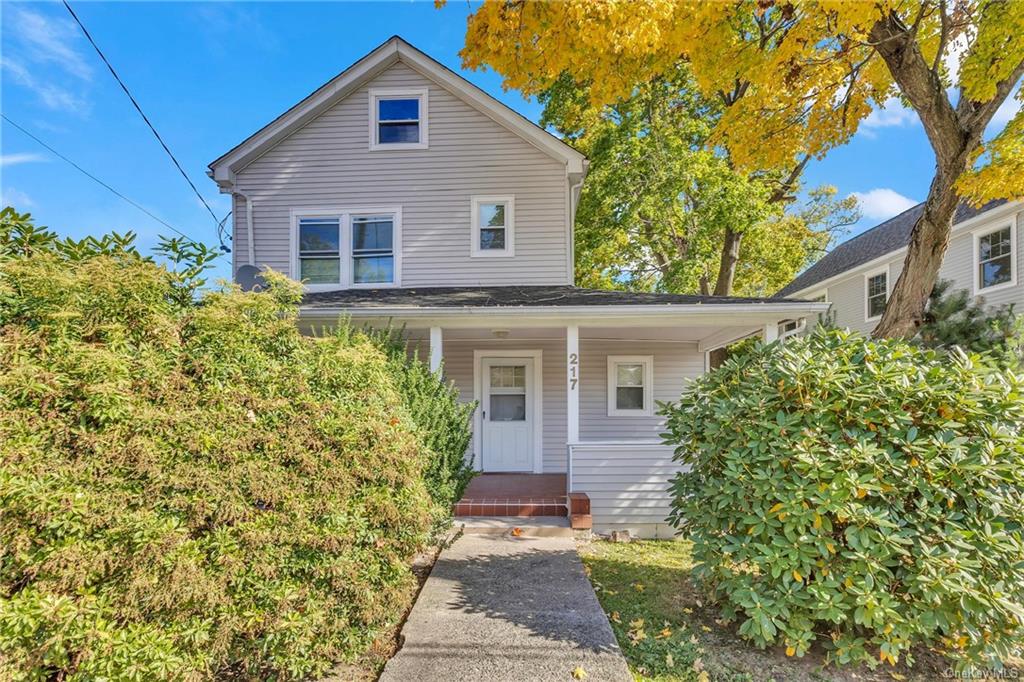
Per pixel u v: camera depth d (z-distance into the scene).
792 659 3.13
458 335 7.76
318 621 2.66
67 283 2.53
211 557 2.50
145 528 2.34
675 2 5.78
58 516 2.21
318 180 8.91
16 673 2.12
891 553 2.94
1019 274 9.81
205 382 2.78
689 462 4.02
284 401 2.94
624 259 18.23
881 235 15.73
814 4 6.08
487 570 4.45
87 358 2.44
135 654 2.26
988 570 2.86
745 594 3.18
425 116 8.92
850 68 7.11
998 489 2.91
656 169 12.67
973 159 6.46
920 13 6.11
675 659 3.11
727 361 4.09
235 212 9.00
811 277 18.14
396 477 3.13
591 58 6.60
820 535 3.06
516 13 5.76
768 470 3.26
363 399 3.30
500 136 8.88
